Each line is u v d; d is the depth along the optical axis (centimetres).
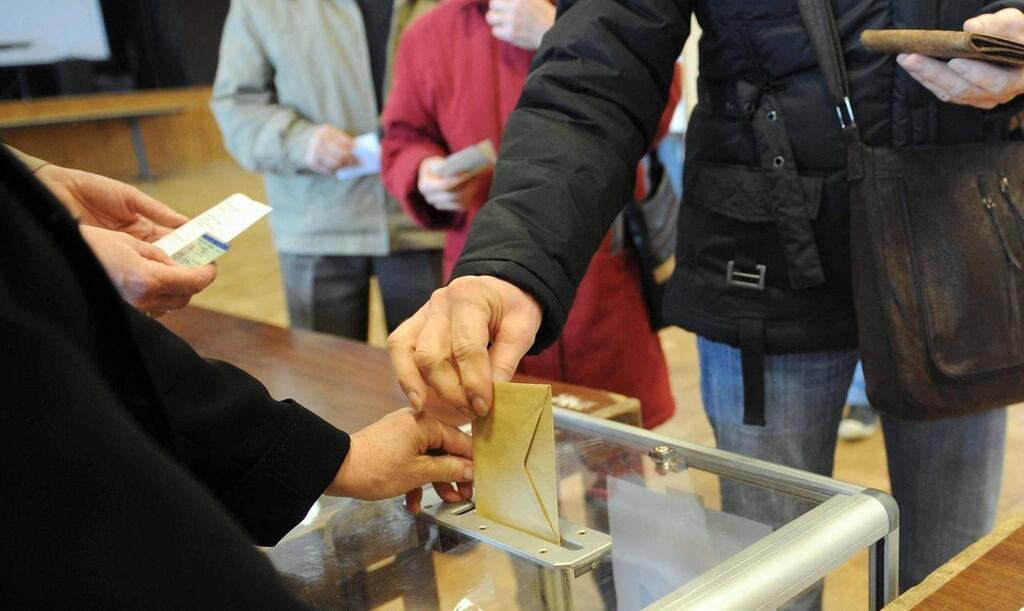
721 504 74
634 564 66
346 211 216
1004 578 68
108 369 45
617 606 61
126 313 45
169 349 63
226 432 65
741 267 110
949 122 97
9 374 37
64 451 38
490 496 75
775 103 103
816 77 100
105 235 91
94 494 38
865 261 99
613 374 173
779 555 63
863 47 90
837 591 70
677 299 119
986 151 98
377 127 216
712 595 59
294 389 131
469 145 176
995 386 99
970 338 97
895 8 94
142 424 46
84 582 37
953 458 110
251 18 215
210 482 66
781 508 72
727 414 120
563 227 93
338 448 71
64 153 730
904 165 97
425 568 69
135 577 38
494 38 172
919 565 116
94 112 734
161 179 788
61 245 43
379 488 74
